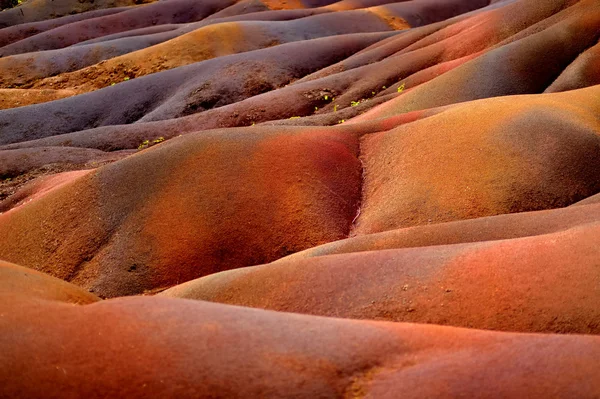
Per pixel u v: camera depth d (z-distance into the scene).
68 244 14.44
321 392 4.60
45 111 36.03
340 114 26.22
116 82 45.28
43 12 74.19
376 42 41.25
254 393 4.55
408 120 17.53
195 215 14.06
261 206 14.27
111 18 66.31
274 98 31.59
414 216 13.89
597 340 4.88
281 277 8.88
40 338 4.82
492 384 4.49
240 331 5.04
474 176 14.17
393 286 7.96
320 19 52.50
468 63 23.91
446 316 7.31
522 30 28.08
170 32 54.97
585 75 21.27
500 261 7.74
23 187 20.36
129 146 29.12
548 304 6.95
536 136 14.77
